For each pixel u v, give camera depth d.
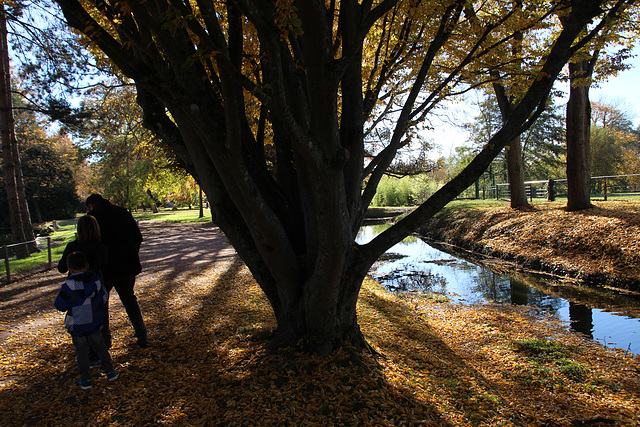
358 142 4.37
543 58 6.05
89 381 3.70
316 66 3.01
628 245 10.05
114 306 7.02
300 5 2.81
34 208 42.03
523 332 6.67
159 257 13.68
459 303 8.66
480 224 17.02
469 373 4.63
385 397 3.59
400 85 7.22
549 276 11.06
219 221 4.27
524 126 3.83
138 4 2.90
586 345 6.07
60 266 4.15
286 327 4.36
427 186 35.28
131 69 3.02
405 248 17.70
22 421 3.21
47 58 13.65
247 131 4.48
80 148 30.39
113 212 4.57
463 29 6.11
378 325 6.07
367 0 4.05
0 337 5.39
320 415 3.25
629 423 3.77
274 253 3.92
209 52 2.90
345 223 3.74
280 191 4.47
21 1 8.67
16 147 15.57
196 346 4.87
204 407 3.38
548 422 3.72
